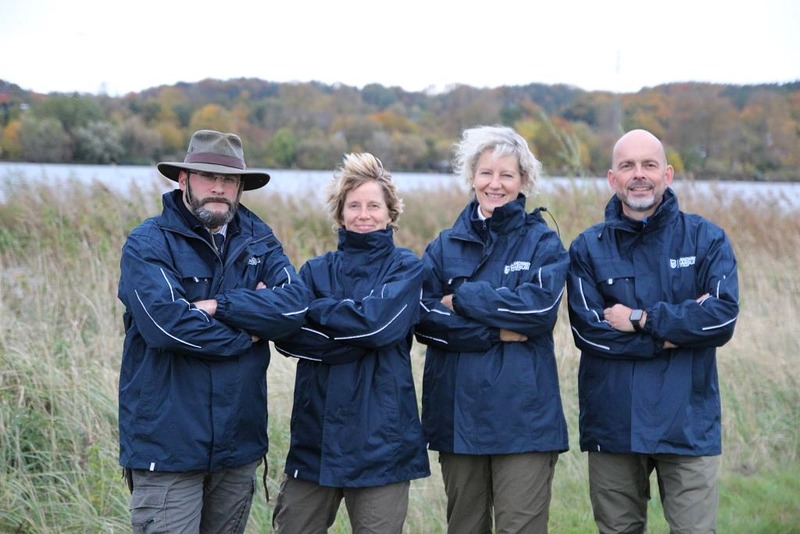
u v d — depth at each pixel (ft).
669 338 12.82
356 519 12.42
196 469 11.37
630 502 13.64
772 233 31.07
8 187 28.22
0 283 21.90
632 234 13.64
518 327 12.67
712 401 13.28
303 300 12.14
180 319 11.13
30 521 14.52
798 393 22.16
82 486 15.43
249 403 11.84
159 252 11.55
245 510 12.31
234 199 12.24
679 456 13.17
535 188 13.79
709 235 13.56
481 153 13.46
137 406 11.39
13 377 16.87
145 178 33.14
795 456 20.44
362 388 12.26
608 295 13.70
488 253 13.30
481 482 13.39
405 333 12.41
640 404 13.10
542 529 13.08
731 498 18.26
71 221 26.50
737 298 13.12
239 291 11.82
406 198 41.14
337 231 13.53
